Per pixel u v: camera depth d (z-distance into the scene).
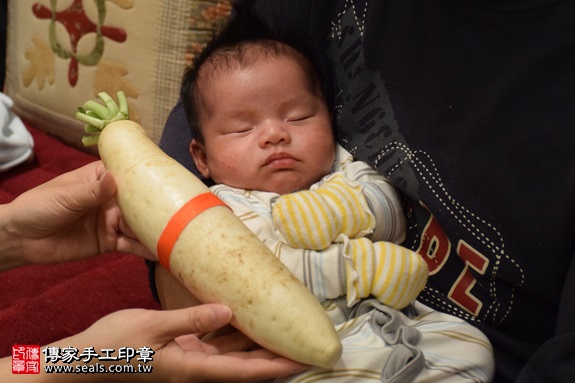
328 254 0.86
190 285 0.76
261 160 0.99
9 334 1.17
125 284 1.32
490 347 0.82
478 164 0.79
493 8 0.79
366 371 0.77
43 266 1.39
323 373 0.76
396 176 0.90
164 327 0.75
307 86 1.04
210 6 1.51
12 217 0.97
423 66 0.87
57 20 1.73
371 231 0.90
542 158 0.75
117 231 1.01
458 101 0.83
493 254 0.79
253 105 1.02
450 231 0.84
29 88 1.85
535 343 0.83
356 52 0.97
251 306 0.71
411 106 0.89
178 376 0.78
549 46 0.75
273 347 0.72
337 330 0.85
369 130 0.95
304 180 1.01
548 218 0.74
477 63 0.81
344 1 0.99
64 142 1.84
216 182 1.08
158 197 0.77
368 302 0.87
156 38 1.55
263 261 0.73
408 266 0.84
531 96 0.76
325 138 1.02
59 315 1.22
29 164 1.71
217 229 0.74
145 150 0.82
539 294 0.78
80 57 1.69
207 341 0.83
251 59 1.05
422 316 0.89
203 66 1.09
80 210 0.94
